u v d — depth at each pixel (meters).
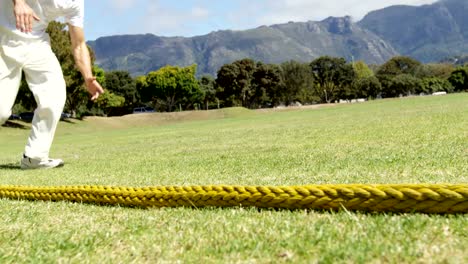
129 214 2.25
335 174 3.14
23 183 4.05
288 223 1.78
